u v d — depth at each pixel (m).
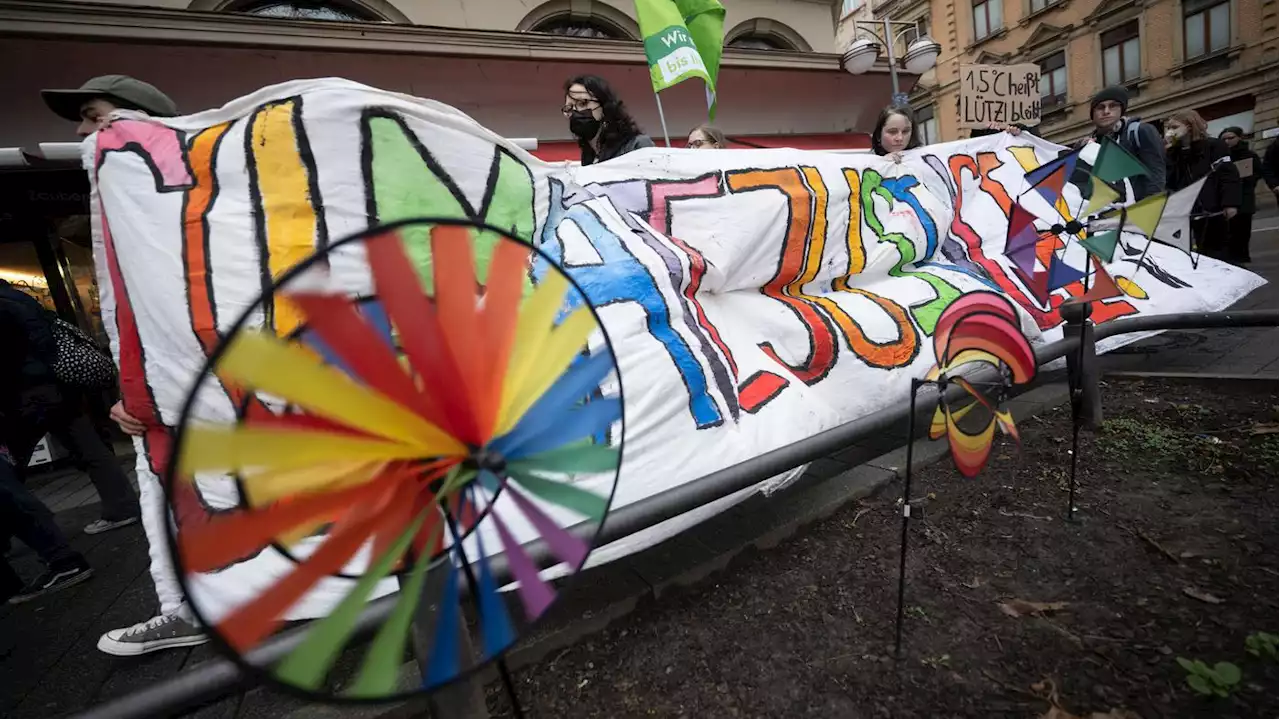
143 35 4.69
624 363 1.66
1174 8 17.03
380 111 1.48
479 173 1.66
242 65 5.21
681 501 1.25
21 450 2.63
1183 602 1.49
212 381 1.11
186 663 1.82
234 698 1.51
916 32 23.56
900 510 2.08
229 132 1.43
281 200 1.40
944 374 1.42
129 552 2.73
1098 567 1.66
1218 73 16.56
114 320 1.48
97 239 1.48
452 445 0.77
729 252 2.24
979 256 3.15
